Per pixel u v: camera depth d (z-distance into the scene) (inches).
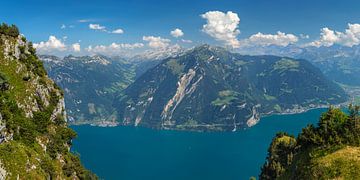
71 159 7628.0
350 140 5447.8
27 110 7145.7
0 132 5895.7
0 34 7652.6
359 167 4717.0
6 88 6963.6
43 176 6205.7
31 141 6673.2
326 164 5034.5
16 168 5723.4
